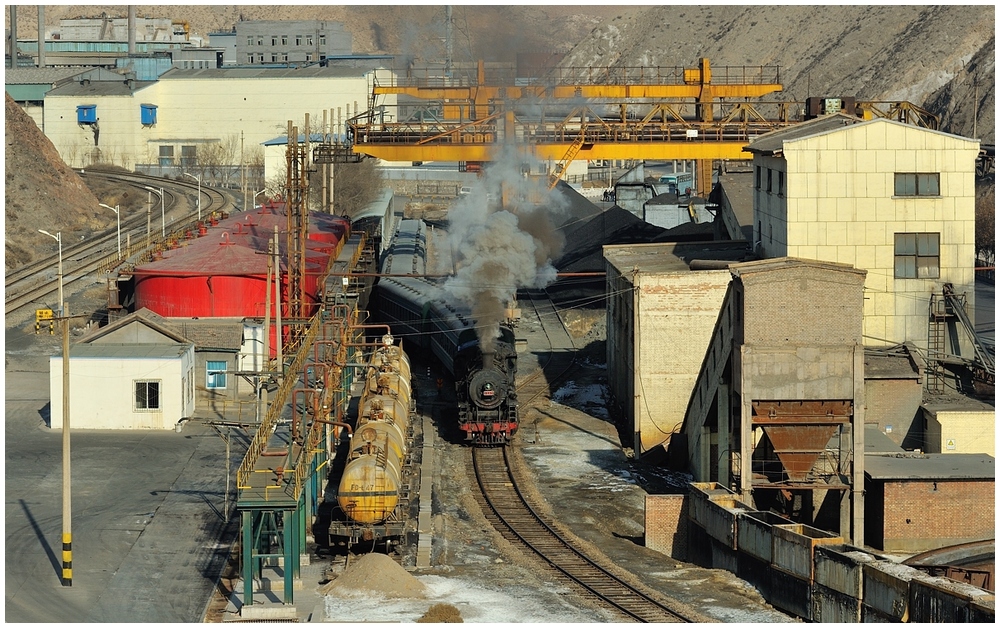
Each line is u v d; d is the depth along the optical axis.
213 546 92.62
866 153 125.50
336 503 102.75
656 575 91.44
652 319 125.44
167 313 144.38
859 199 125.94
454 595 83.69
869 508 98.88
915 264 126.75
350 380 133.62
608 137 185.75
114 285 154.88
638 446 125.25
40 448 118.69
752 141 142.00
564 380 155.38
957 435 115.50
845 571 79.25
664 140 185.88
